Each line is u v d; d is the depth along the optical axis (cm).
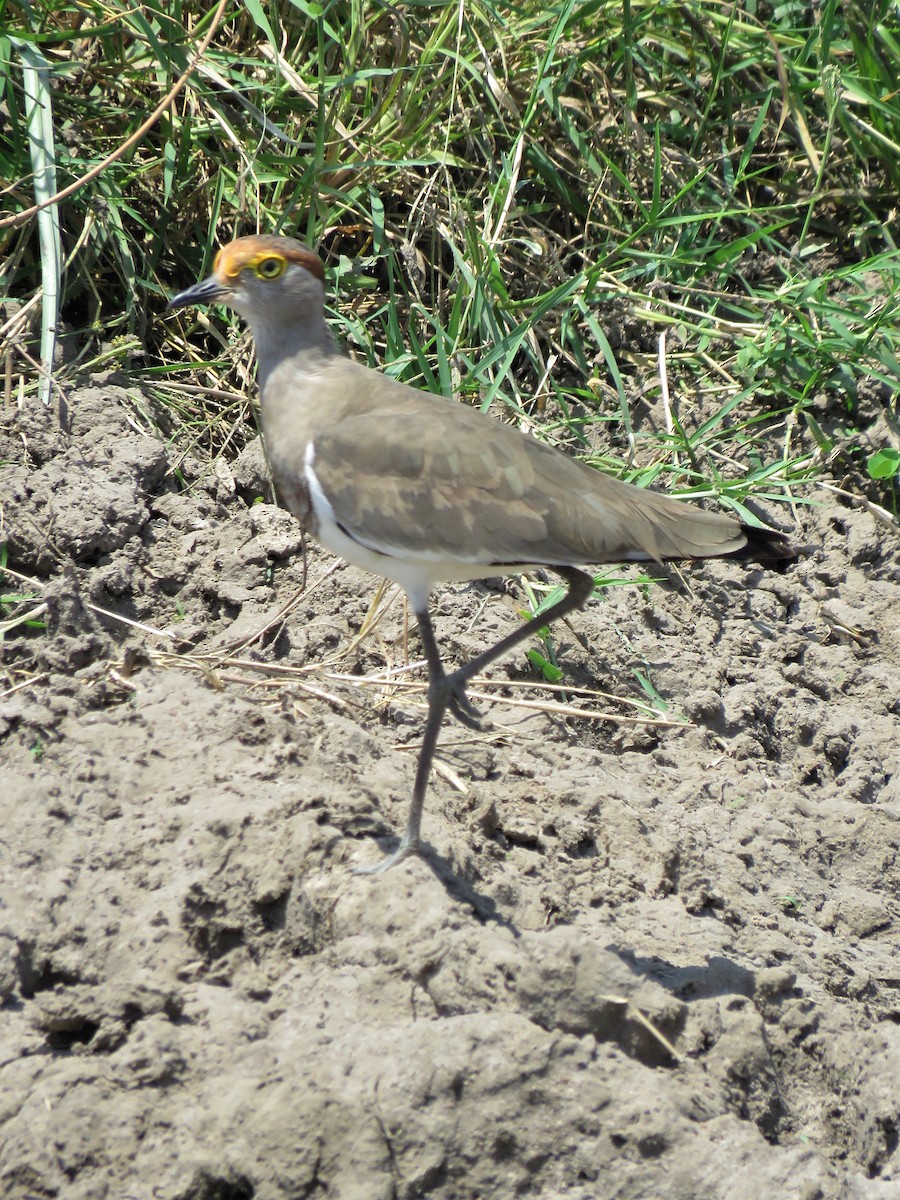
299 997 764
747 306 1447
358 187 1342
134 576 1127
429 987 769
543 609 1162
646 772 1045
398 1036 735
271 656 1080
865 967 924
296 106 1343
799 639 1230
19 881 793
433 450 850
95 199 1291
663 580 1243
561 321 1382
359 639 1069
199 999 752
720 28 1520
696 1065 789
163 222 1315
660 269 1442
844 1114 823
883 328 1396
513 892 845
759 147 1563
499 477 846
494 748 988
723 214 1357
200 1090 719
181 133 1316
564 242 1425
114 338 1278
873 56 1516
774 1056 828
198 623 1119
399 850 816
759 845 988
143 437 1209
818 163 1438
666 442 1325
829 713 1157
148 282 1302
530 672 1127
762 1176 730
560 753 1015
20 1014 747
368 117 1327
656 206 1359
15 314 1244
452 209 1361
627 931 865
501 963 777
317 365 909
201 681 966
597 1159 725
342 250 1389
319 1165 698
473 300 1306
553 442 1323
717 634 1223
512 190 1343
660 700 1137
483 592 1177
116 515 1145
